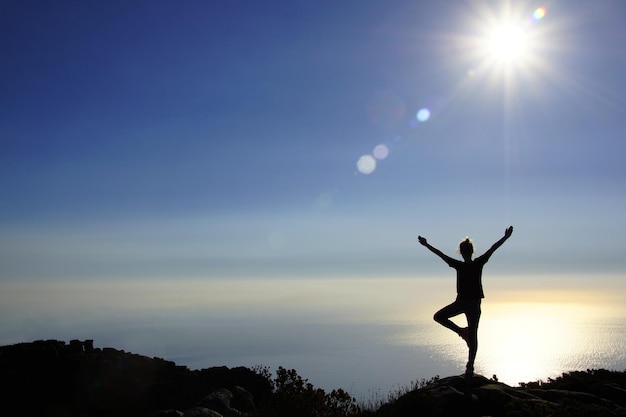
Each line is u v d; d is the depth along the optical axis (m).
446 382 13.54
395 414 12.19
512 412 11.38
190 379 16.53
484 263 12.44
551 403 12.02
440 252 12.69
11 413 13.84
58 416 13.91
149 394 15.46
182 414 13.27
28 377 15.34
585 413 11.38
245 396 15.84
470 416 11.76
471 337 12.33
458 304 12.36
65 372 15.98
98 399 15.12
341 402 14.88
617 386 14.56
